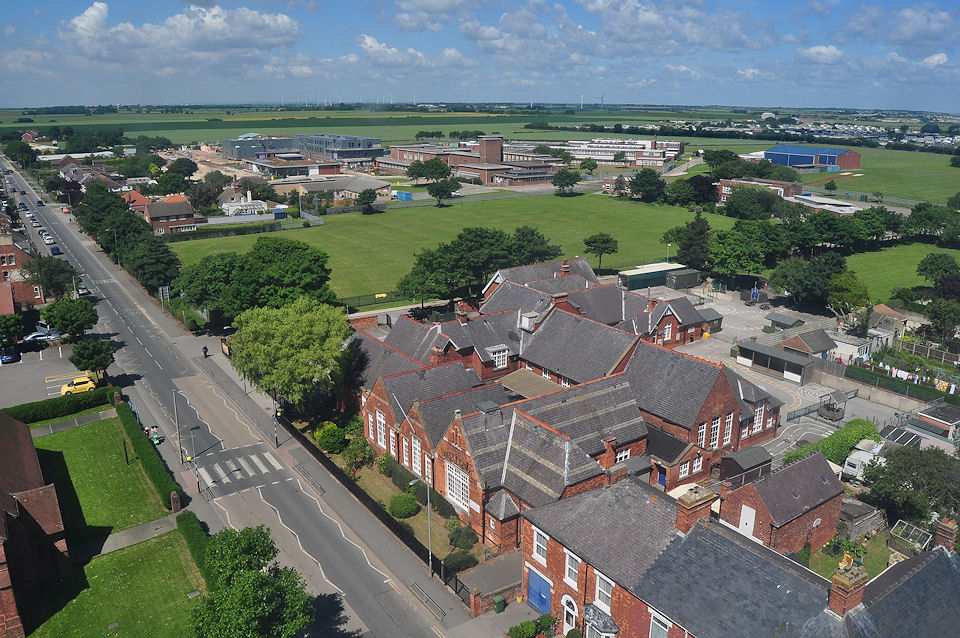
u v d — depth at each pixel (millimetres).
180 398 88562
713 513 58781
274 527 60469
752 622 37469
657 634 40875
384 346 81000
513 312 90562
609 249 158375
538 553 49531
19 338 110312
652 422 70875
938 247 184125
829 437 70812
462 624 48719
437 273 123875
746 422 75312
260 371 78250
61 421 81562
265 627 40531
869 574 53469
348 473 70062
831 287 124562
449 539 58312
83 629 48250
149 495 65812
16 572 51250
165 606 50469
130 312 127875
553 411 63344
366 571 54562
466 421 58656
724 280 152625
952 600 39188
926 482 57625
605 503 47875
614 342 78188
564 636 47938
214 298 115062
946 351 105500
